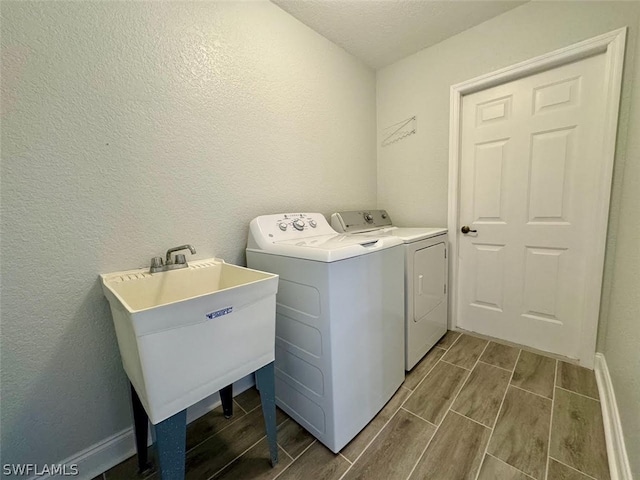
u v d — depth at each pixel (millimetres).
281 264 1270
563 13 1531
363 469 1055
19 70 859
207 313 825
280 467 1080
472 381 1539
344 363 1136
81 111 981
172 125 1217
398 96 2277
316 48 1848
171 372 773
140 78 1111
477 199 2010
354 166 2229
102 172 1043
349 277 1135
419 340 1724
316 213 1745
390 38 1939
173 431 802
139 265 1162
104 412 1105
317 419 1189
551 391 1426
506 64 1738
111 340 1104
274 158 1642
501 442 1134
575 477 973
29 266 917
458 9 1672
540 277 1797
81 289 1024
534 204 1775
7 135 851
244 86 1468
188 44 1243
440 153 2100
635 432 874
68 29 939
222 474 1062
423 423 1261
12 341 903
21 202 888
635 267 1071
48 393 981
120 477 1072
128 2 1066
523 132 1771
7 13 832
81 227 1009
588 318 1599
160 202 1206
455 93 1958
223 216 1430
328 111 1968
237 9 1414
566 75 1598
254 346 977
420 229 2055
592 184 1560
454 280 2135
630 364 1024
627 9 1365
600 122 1498
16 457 934
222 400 1352
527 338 1889
